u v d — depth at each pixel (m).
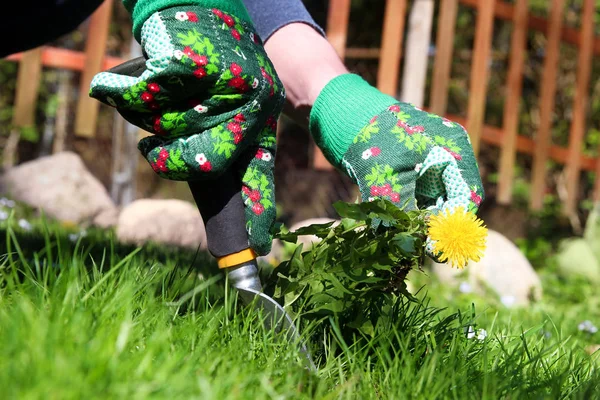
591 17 2.96
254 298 0.83
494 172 3.67
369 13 3.51
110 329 0.70
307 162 3.86
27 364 0.61
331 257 0.85
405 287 0.87
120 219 2.24
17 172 2.66
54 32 1.16
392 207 0.82
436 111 2.56
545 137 2.88
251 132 0.83
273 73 0.85
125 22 3.85
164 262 1.40
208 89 0.81
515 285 2.11
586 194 3.68
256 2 1.02
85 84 2.28
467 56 3.59
